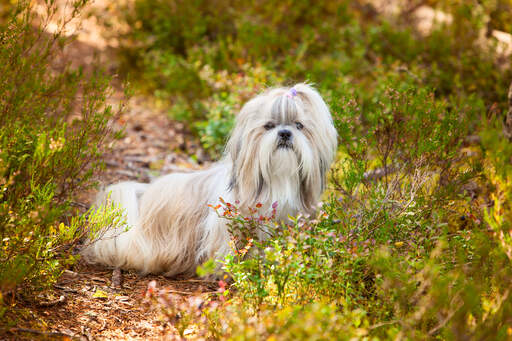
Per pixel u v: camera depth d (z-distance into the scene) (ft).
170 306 9.50
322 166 13.12
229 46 26.40
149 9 30.91
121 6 31.99
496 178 9.50
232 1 31.45
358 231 11.62
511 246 9.09
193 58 25.88
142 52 28.89
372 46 27.43
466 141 16.94
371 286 11.39
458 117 14.90
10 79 12.45
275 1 30.32
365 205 12.60
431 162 13.74
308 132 12.72
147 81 28.71
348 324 8.75
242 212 12.81
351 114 14.78
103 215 11.37
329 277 10.15
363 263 11.02
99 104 13.66
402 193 12.73
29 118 12.67
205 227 13.83
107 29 30.81
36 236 10.03
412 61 24.76
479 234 10.25
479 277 10.03
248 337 8.07
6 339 9.18
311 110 12.73
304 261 10.20
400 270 9.74
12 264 9.74
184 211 14.23
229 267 10.54
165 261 13.92
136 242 13.84
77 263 13.30
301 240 10.17
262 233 12.61
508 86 21.04
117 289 12.39
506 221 9.28
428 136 13.93
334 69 24.34
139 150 22.27
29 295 10.72
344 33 28.07
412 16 31.78
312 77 22.75
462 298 9.09
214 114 21.74
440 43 25.58
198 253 13.80
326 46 27.81
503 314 8.50
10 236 10.12
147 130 24.49
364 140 14.06
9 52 12.35
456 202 13.61
